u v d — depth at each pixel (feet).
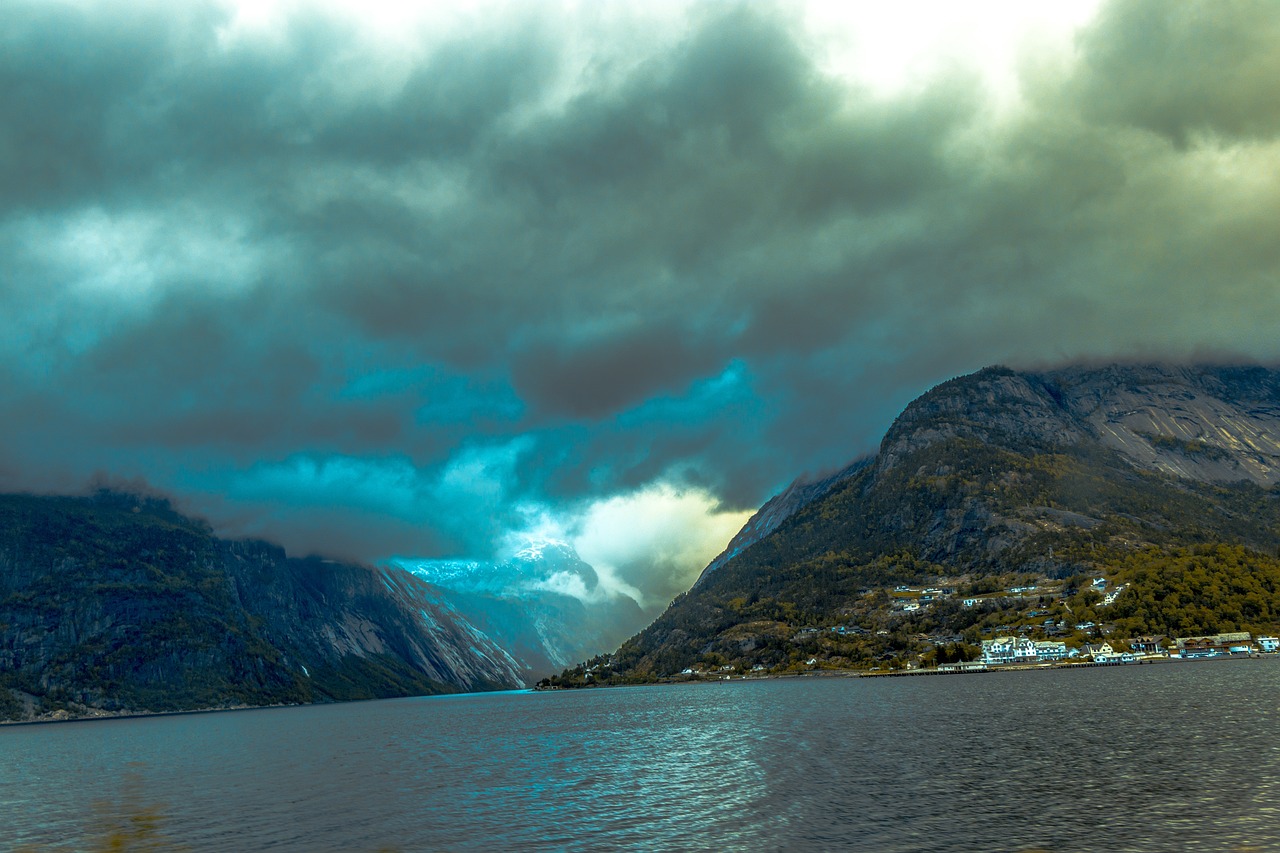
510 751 568.00
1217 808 272.92
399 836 299.79
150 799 419.95
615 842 274.57
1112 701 599.57
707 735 573.74
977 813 284.00
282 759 596.70
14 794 469.16
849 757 417.69
